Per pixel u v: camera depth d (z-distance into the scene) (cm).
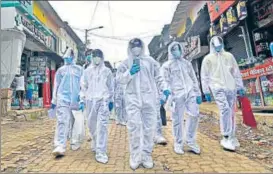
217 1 999
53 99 512
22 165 416
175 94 484
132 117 412
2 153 489
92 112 468
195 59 1473
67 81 506
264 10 855
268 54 864
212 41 530
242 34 960
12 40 910
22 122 881
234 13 895
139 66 423
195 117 477
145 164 399
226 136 501
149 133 414
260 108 730
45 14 1508
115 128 782
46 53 1441
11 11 890
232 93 507
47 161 439
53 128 775
